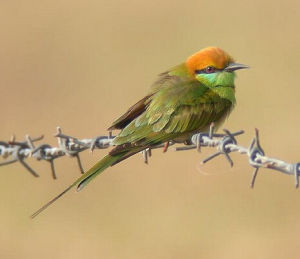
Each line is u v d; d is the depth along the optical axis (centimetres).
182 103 838
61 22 1988
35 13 2034
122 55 1841
